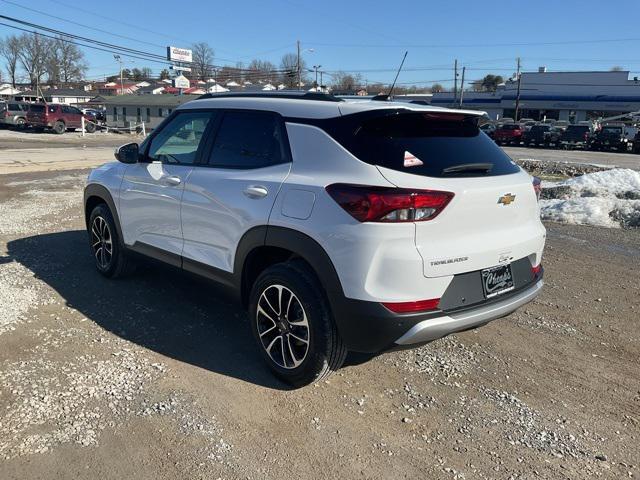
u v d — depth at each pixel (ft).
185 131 14.26
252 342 13.57
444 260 9.96
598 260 22.25
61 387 11.14
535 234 12.03
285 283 11.00
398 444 9.78
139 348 13.00
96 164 55.06
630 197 34.71
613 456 9.67
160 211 14.44
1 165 51.01
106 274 17.63
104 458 9.11
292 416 10.50
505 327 15.10
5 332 13.56
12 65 337.52
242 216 11.79
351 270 9.89
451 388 11.76
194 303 15.94
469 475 9.05
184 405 10.69
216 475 8.80
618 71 200.85
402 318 9.77
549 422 10.62
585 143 129.90
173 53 204.44
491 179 10.89
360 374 12.21
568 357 13.42
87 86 386.52
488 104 229.25
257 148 12.14
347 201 9.91
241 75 265.13
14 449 9.23
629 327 15.35
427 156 10.42
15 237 23.04
